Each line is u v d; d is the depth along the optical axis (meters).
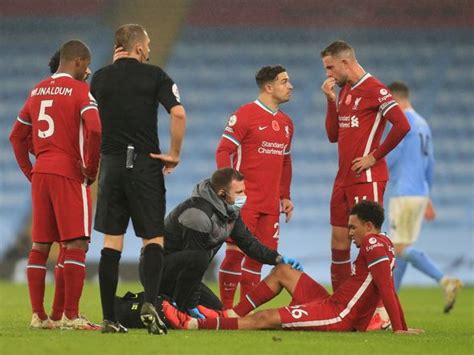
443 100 101.12
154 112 27.88
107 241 27.75
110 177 27.55
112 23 107.44
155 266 27.27
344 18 107.06
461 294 65.88
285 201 38.53
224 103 102.06
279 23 107.31
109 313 27.97
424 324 38.44
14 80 104.44
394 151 45.91
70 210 29.69
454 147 98.25
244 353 23.69
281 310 29.98
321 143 98.38
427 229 92.56
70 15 107.88
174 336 26.97
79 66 30.36
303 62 104.62
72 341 25.30
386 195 85.94
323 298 31.20
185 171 97.06
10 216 94.25
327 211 94.19
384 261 29.61
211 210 30.86
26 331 29.00
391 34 106.00
